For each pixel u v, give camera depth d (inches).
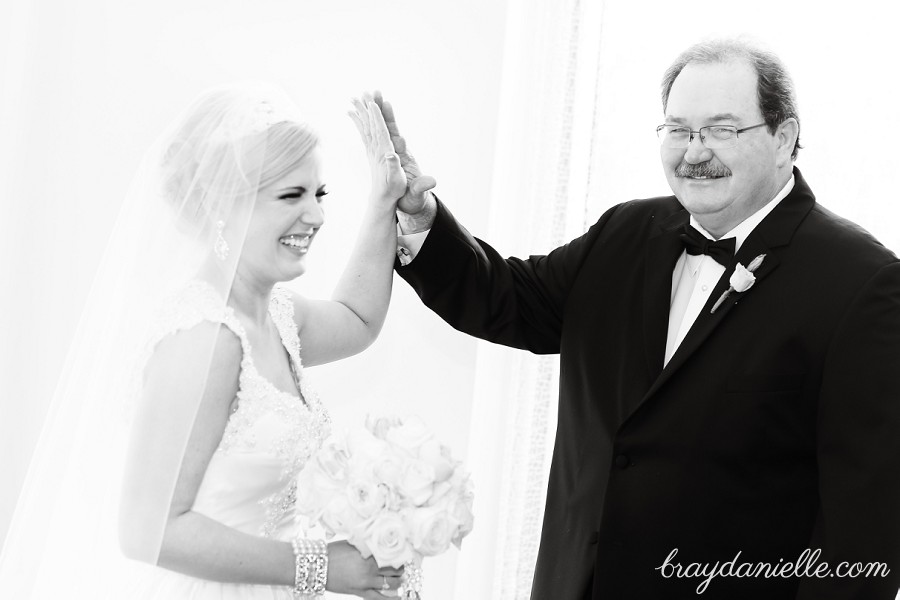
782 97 72.5
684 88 73.2
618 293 81.6
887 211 99.8
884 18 99.1
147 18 101.0
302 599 69.1
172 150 65.3
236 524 65.2
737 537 72.3
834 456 68.7
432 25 107.7
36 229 100.6
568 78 104.8
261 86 69.2
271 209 66.7
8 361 100.3
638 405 74.6
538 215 105.7
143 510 60.2
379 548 61.7
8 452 100.9
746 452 71.9
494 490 108.1
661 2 104.0
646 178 105.5
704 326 74.0
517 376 107.0
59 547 64.9
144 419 61.0
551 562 81.5
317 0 105.0
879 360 68.1
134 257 65.9
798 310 71.6
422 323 111.7
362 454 63.7
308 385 72.9
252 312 68.7
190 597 63.9
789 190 77.0
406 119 108.5
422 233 84.2
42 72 99.5
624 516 74.4
